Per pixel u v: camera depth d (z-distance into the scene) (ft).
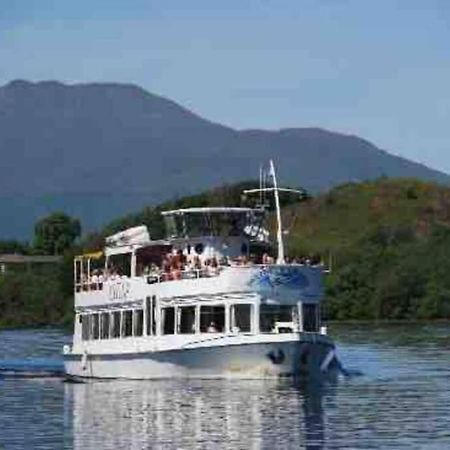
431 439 247.70
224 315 348.38
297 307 349.82
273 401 306.35
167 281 358.02
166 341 354.74
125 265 384.06
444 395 321.93
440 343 569.64
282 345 340.39
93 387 351.87
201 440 250.98
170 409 295.69
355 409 292.20
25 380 388.16
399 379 368.48
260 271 346.33
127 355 365.81
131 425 273.13
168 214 372.58
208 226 367.04
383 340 605.31
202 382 345.92
